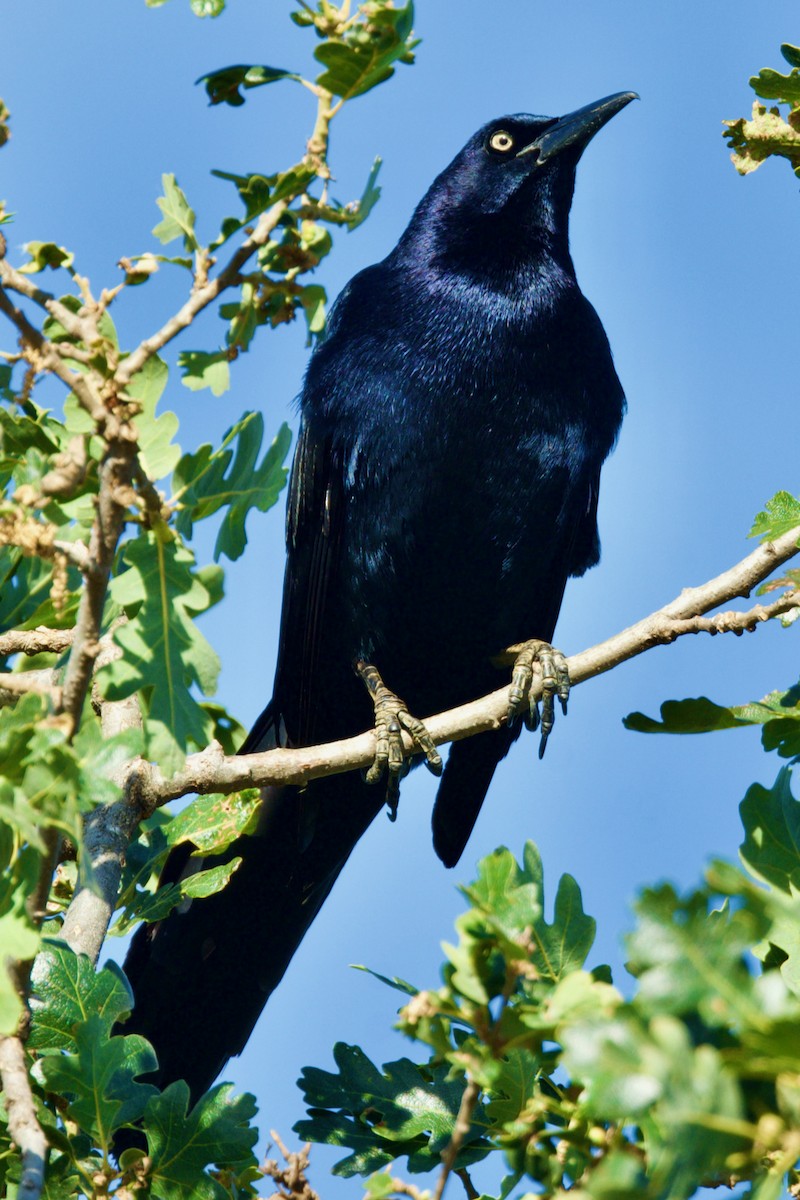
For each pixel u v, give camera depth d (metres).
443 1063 7.00
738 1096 3.86
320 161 6.08
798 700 7.45
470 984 4.81
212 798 8.70
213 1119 6.45
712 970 4.07
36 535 5.33
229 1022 10.75
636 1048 3.85
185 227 6.32
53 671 8.34
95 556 5.38
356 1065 7.13
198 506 6.29
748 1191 4.57
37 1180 4.89
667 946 4.11
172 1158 6.41
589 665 8.66
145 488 5.84
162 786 8.09
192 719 5.83
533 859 5.75
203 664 5.94
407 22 6.06
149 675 5.84
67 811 5.11
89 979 6.57
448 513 12.10
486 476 12.05
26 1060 6.49
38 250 6.35
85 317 5.66
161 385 6.27
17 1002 4.88
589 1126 5.57
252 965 11.05
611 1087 3.85
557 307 12.44
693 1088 3.77
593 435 12.41
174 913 10.86
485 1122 6.85
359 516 12.32
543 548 12.39
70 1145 6.36
